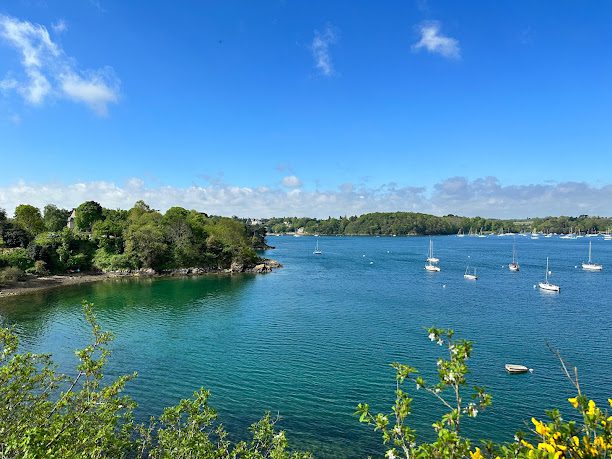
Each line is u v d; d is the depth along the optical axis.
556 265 139.75
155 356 45.38
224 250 131.38
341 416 31.73
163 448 15.95
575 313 65.56
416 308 69.88
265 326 58.00
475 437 28.22
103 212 156.50
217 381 38.31
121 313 66.81
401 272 123.38
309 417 31.58
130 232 123.00
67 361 43.69
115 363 43.12
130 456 19.00
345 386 37.09
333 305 72.81
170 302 76.38
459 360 7.50
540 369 40.59
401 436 7.84
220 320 61.78
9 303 75.19
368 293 85.62
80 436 11.41
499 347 47.62
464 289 90.44
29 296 82.88
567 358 43.84
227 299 79.38
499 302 75.06
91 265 120.06
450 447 7.08
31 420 11.69
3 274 93.38
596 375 39.19
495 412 31.72
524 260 158.25
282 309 69.62
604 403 33.47
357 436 28.92
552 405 33.06
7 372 11.41
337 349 47.47
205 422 16.59
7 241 113.44
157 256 122.25
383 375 39.62
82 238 124.94
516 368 39.75
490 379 38.00
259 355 45.56
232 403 33.88
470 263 147.75
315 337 52.34
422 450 7.36
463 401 33.28
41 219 150.88
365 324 58.81
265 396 35.16
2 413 11.34
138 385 37.34
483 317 62.91
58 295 83.94
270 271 126.62
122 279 108.94
